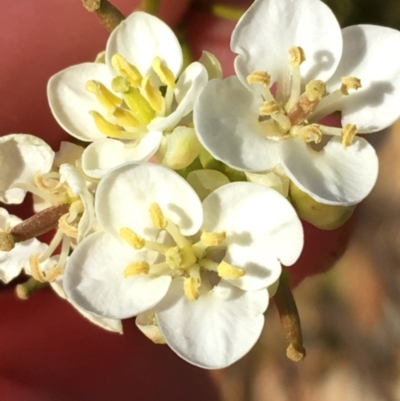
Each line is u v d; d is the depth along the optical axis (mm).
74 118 46
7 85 55
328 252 55
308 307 55
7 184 47
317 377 54
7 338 55
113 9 45
